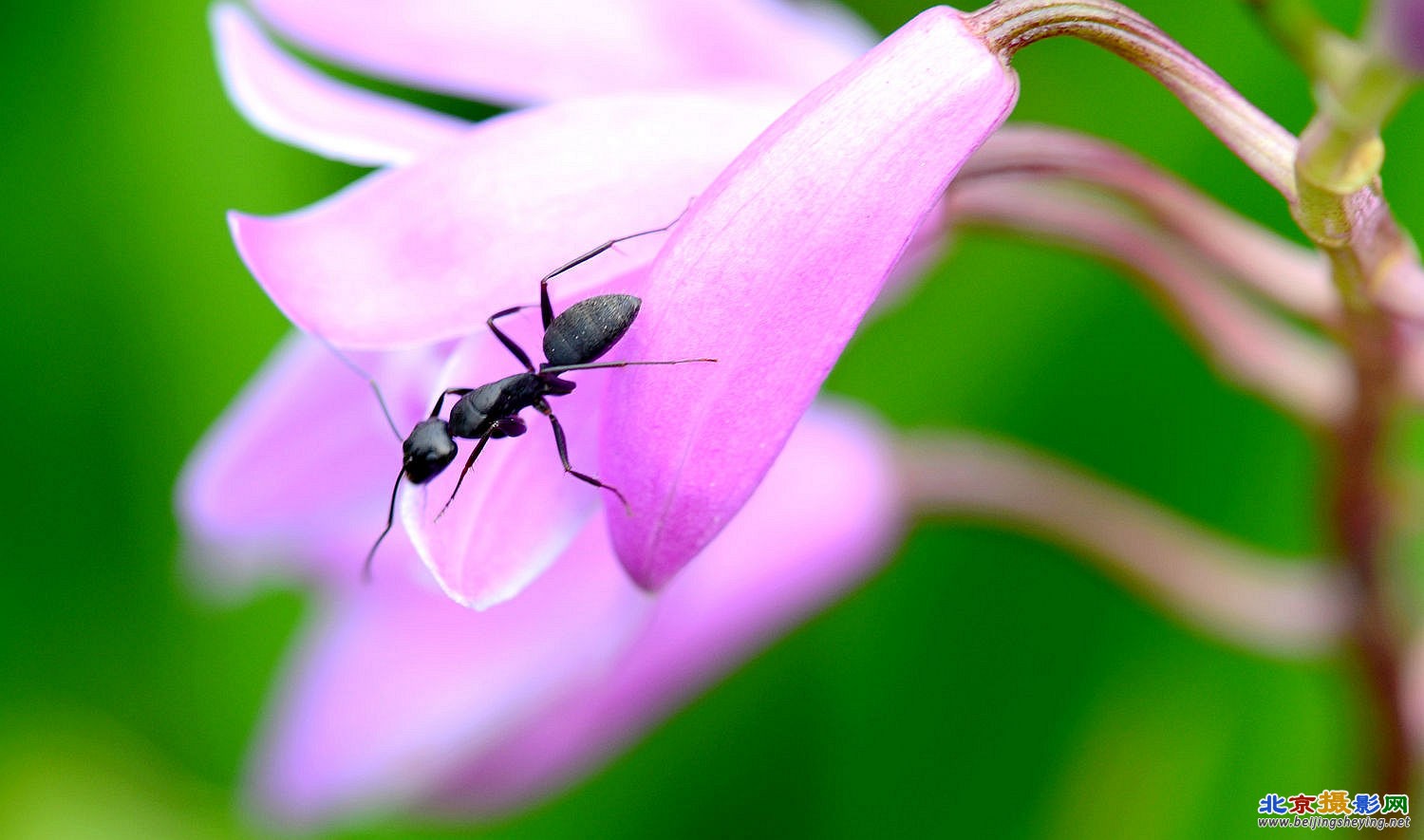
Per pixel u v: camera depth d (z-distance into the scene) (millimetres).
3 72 176
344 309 122
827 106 120
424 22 141
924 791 174
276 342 177
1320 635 153
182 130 175
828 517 157
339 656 158
